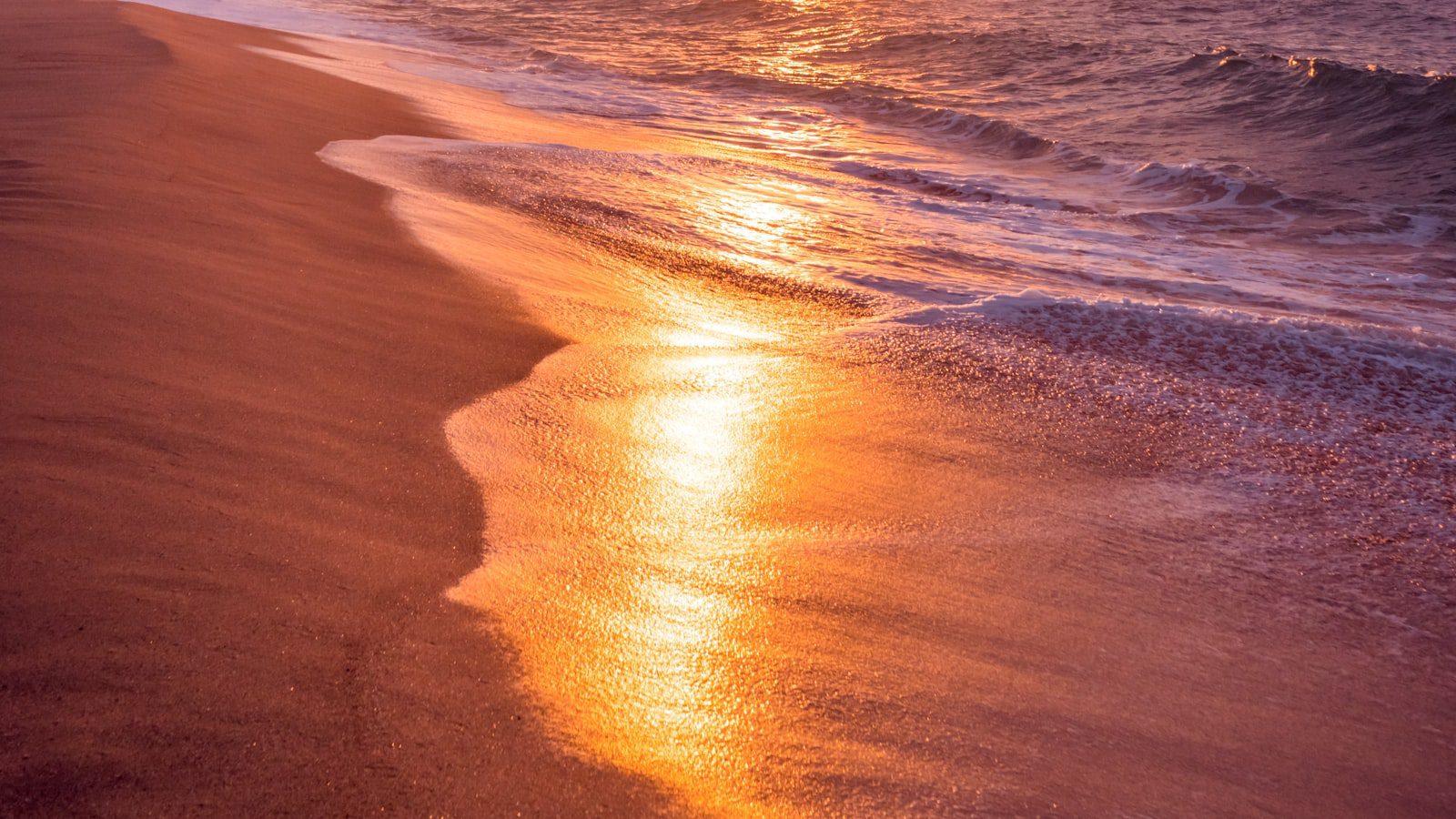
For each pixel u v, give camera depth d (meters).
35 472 2.89
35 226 4.76
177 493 2.95
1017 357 5.43
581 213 7.51
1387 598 3.50
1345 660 3.12
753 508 3.63
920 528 3.62
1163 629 3.16
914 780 2.37
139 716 2.15
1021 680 2.81
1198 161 12.18
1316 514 4.04
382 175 7.48
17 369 3.44
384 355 4.29
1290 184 11.46
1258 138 13.42
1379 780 2.62
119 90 8.10
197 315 4.17
